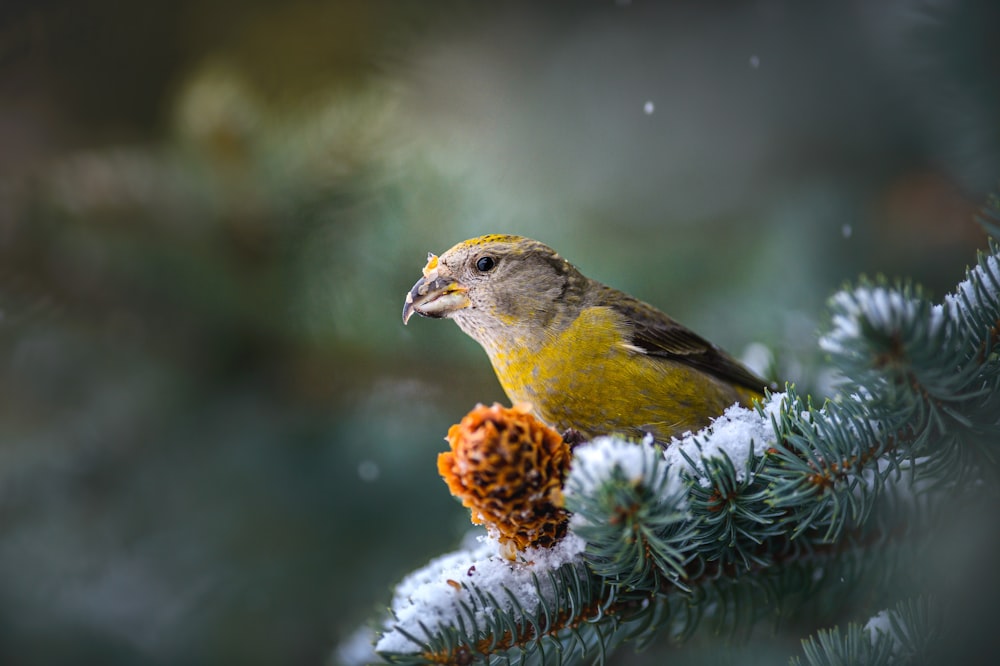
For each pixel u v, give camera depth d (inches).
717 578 211.8
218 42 528.7
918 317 151.9
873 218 367.2
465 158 383.2
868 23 446.0
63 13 518.3
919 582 217.6
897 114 398.6
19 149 523.5
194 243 364.5
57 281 360.2
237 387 377.4
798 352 327.6
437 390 379.6
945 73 299.9
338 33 510.0
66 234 357.7
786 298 349.4
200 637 353.1
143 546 362.6
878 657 185.0
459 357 375.9
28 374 366.6
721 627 221.5
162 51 528.7
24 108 546.9
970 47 293.9
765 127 450.0
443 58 493.4
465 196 370.3
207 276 364.2
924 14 298.7
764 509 187.2
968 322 170.1
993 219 179.9
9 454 368.8
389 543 358.0
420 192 366.0
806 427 178.5
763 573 220.2
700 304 369.7
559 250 379.9
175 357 371.9
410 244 364.5
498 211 377.1
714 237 401.7
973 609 193.2
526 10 507.2
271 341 375.9
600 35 503.8
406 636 177.9
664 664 254.5
